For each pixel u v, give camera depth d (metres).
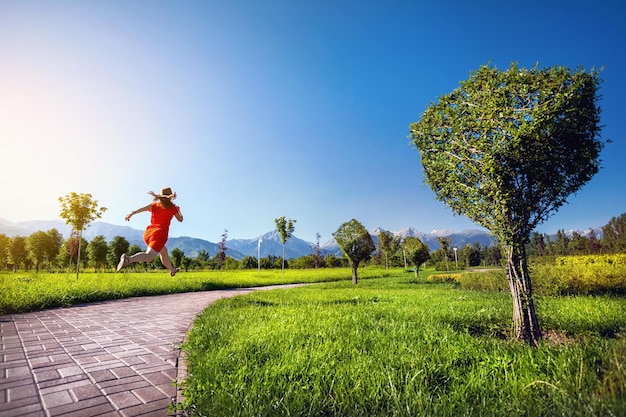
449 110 6.03
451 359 3.96
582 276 10.73
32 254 55.62
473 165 5.64
